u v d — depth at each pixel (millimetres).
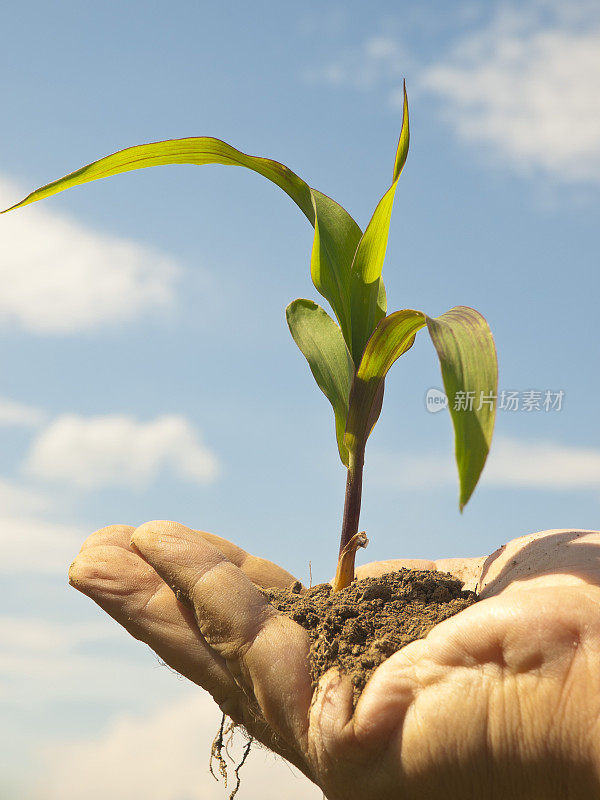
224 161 656
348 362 663
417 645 598
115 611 638
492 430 562
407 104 618
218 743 645
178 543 631
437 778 588
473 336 580
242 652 613
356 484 647
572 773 579
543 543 645
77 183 658
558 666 579
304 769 626
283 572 696
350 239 656
